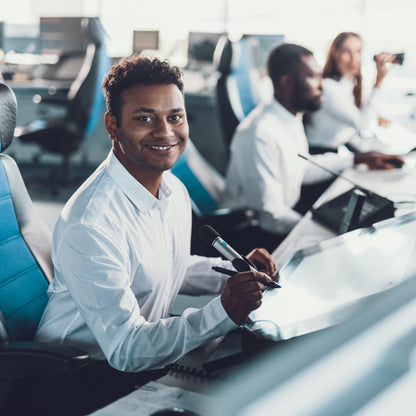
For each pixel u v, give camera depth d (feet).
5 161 4.23
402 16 16.65
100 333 3.22
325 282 3.83
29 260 4.16
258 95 12.07
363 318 1.54
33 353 3.07
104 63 15.28
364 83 11.34
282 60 8.87
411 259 4.21
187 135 3.57
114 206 3.45
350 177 8.48
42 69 18.75
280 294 3.65
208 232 3.49
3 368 3.07
